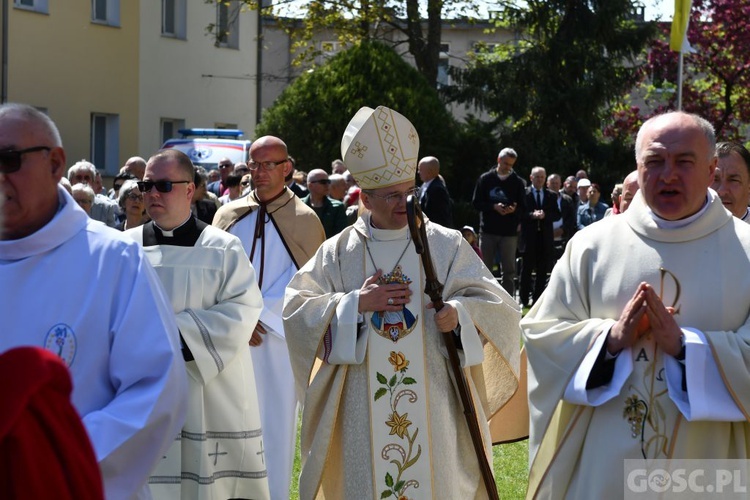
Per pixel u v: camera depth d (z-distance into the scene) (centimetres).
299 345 471
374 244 478
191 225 550
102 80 2506
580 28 2677
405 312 465
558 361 401
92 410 323
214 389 536
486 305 466
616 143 2752
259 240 668
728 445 383
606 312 400
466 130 2709
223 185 1455
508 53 3100
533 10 2686
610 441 389
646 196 387
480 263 485
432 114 2392
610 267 401
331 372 468
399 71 2392
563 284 415
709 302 385
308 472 468
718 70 2755
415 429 459
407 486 457
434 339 465
